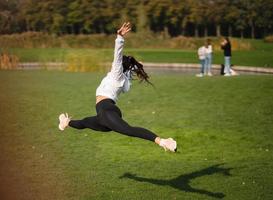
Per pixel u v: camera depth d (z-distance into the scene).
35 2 67.00
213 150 11.71
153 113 15.85
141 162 10.79
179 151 11.65
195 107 16.62
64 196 8.75
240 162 10.76
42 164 10.56
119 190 9.08
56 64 34.59
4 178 9.61
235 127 13.73
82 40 58.56
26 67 37.12
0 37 56.72
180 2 63.94
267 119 14.57
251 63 35.53
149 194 8.88
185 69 37.50
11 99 18.83
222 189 9.13
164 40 57.56
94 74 29.17
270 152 11.48
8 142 12.31
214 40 52.47
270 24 58.03
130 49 51.84
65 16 66.88
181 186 9.30
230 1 61.09
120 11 64.75
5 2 67.19
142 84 22.48
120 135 13.02
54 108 16.91
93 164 10.63
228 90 19.72
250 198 8.71
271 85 20.45
